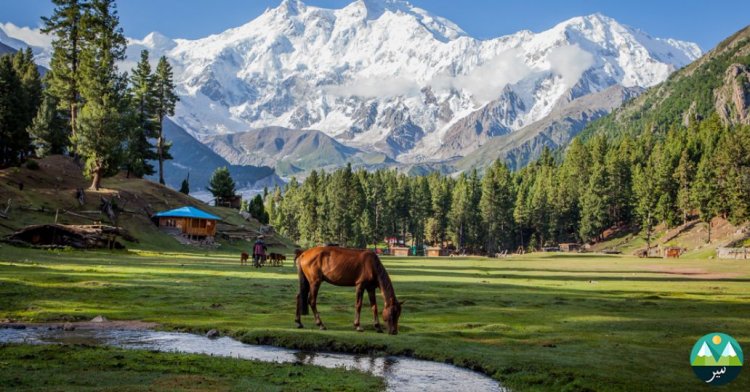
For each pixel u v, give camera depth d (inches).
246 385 479.2
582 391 499.2
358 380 520.7
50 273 1386.6
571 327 826.8
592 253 6786.4
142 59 5374.0
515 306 1103.0
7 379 462.3
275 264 2529.5
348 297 1186.6
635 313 1008.2
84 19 4119.1
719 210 6195.9
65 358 547.5
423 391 496.7
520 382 529.3
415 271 2484.0
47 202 3390.7
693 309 1079.6
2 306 868.6
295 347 672.4
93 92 4008.4
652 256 6043.3
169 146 5556.1
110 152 3895.2
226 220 5103.3
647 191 7342.5
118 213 3750.0
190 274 1654.8
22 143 4534.9
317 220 7445.9
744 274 2603.3
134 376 491.8
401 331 770.8
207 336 719.7
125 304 958.4
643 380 526.0
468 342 695.1
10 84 4495.6
